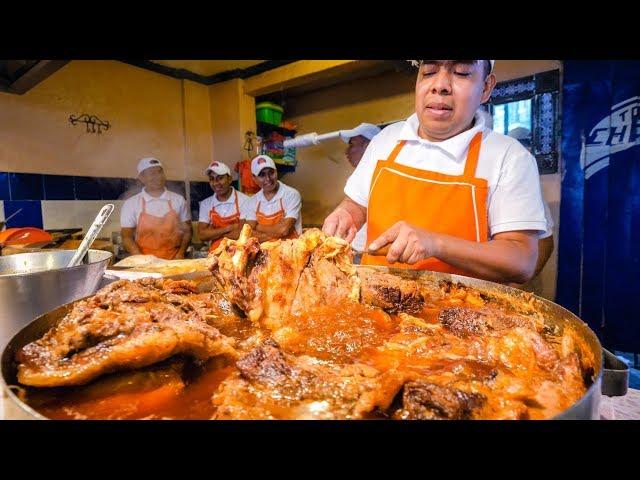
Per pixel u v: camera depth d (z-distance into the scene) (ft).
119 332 3.02
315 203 21.76
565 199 12.01
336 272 4.59
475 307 4.80
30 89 13.53
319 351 3.59
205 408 2.74
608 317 11.78
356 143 15.35
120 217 16.93
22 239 8.22
